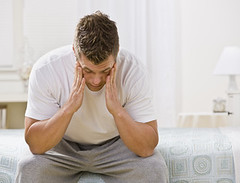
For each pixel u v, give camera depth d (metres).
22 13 3.69
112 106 1.63
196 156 1.86
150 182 1.64
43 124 1.64
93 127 1.74
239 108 3.02
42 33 3.70
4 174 1.80
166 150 1.89
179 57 3.70
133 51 3.59
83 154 1.76
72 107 1.62
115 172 1.73
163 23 3.64
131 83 1.71
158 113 3.64
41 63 1.73
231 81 3.27
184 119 3.15
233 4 3.66
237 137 1.97
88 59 1.48
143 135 1.66
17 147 1.88
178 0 3.68
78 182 1.78
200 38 3.69
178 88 3.71
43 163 1.63
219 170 1.85
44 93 1.68
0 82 3.64
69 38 3.72
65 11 3.71
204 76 3.70
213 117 3.10
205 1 3.68
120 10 3.57
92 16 1.55
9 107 3.47
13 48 3.67
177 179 1.84
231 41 3.67
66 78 1.70
